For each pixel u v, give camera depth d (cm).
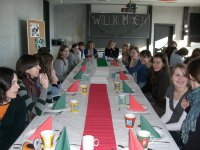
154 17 983
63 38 988
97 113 200
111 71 445
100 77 364
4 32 504
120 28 955
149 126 150
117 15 945
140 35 962
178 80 205
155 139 146
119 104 221
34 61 225
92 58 691
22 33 625
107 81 338
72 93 266
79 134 156
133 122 165
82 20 973
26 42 660
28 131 157
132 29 957
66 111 203
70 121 180
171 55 573
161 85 282
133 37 967
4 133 175
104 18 946
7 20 521
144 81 385
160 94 284
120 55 970
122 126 171
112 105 223
